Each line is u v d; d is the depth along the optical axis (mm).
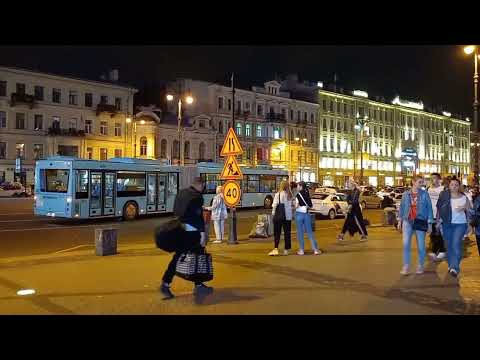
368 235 17391
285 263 10961
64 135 58062
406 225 9719
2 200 43938
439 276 9445
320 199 28578
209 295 7801
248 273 9688
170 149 65625
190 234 7832
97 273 9758
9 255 13555
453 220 9422
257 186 35406
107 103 62188
